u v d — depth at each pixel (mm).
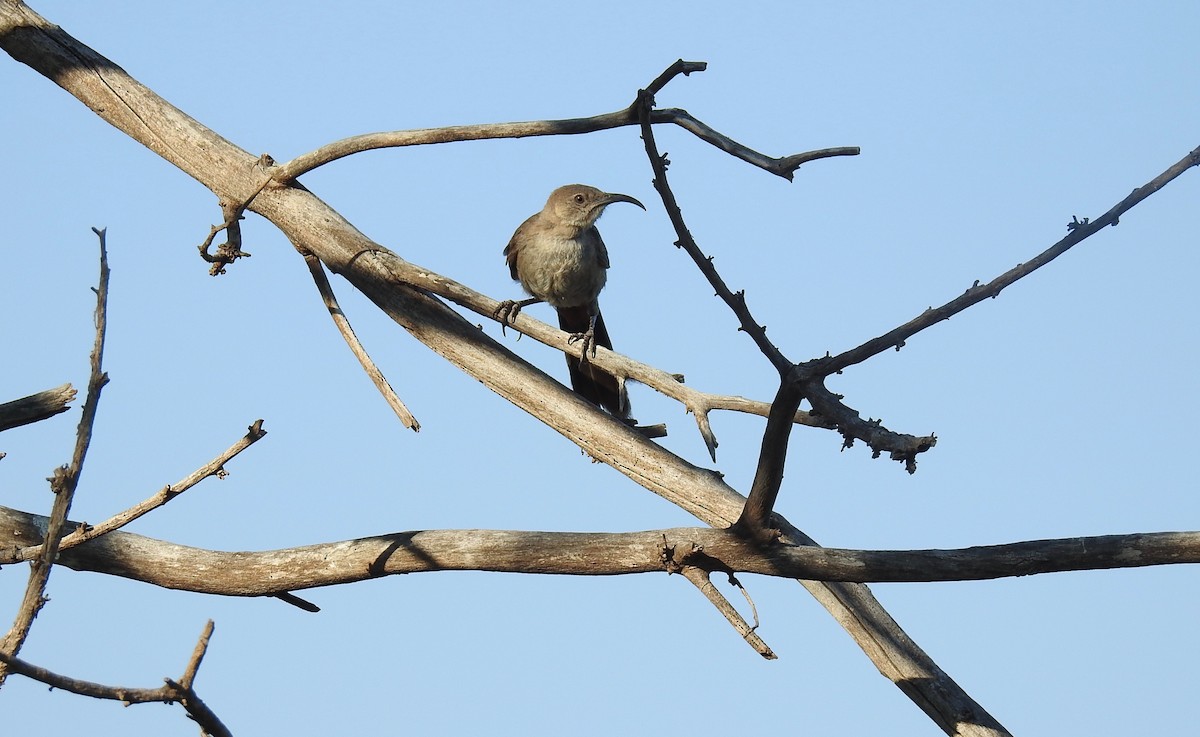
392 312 12516
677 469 11500
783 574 9281
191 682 6711
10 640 7172
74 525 11078
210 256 11570
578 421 11844
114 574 11125
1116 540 8859
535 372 12156
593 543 9859
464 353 12266
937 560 9062
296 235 12781
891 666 10898
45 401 9906
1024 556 8961
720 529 9367
